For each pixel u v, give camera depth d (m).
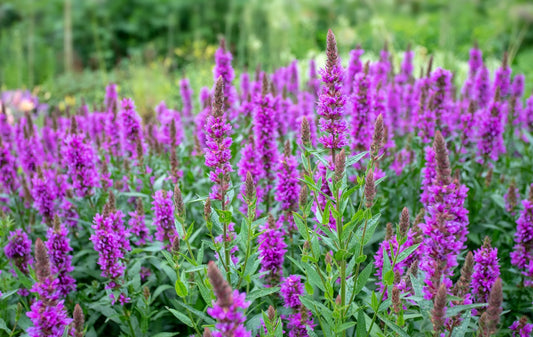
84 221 1.38
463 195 1.12
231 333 0.72
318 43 4.10
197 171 1.65
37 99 2.72
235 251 1.24
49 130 1.90
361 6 4.55
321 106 1.04
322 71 1.03
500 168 1.74
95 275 1.33
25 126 1.65
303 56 3.62
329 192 1.21
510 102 1.81
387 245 1.09
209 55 3.74
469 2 4.74
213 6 4.94
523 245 1.25
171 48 4.19
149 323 1.26
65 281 1.22
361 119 1.48
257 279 1.22
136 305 1.22
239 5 4.79
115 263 1.17
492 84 1.94
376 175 1.44
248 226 1.00
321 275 1.01
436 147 0.92
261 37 3.86
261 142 1.42
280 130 1.72
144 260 1.33
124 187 1.56
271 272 1.19
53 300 0.95
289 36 3.73
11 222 1.36
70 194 1.47
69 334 1.01
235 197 1.49
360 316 0.96
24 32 4.57
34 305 0.94
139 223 1.31
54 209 1.47
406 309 0.98
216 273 0.70
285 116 1.84
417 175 1.53
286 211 1.30
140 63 3.95
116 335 1.32
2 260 1.32
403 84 2.19
